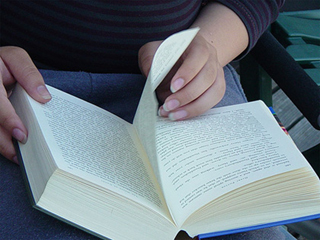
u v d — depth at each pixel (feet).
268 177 1.63
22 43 2.63
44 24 2.49
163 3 2.50
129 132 2.00
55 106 1.87
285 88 2.58
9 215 1.61
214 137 1.88
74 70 2.77
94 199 1.48
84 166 1.54
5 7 2.48
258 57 2.88
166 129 1.91
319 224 2.28
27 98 1.78
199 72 1.97
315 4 3.63
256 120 2.04
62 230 1.56
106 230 1.50
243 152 1.78
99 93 2.34
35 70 1.86
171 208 1.57
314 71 2.92
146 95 1.72
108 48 2.61
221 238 1.71
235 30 2.70
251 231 1.77
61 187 1.44
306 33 3.27
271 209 1.67
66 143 1.63
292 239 2.31
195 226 1.59
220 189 1.59
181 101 1.92
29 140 1.66
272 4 2.88
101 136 1.83
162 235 1.55
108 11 2.43
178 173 1.68
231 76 2.89
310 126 4.29
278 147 1.82
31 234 1.54
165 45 1.63
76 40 2.55
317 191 1.67
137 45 2.63
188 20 2.73
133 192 1.56
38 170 1.51
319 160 2.86
